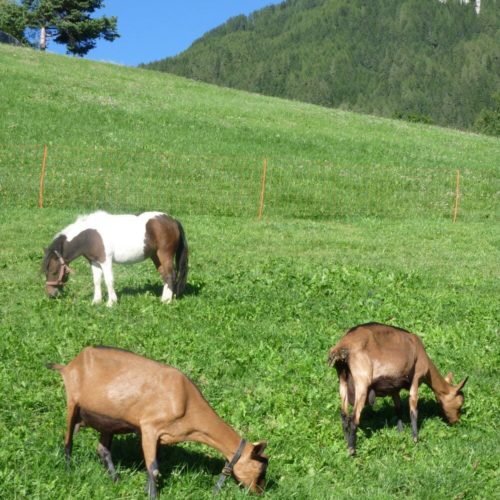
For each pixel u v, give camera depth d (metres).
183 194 35.28
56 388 11.31
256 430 10.30
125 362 8.19
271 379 12.35
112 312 15.99
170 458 9.25
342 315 16.95
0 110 43.44
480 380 13.23
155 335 14.30
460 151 51.53
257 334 14.87
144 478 8.62
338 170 41.91
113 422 8.15
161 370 8.13
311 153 45.38
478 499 8.96
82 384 8.18
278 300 17.89
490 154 52.03
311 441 10.19
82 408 8.21
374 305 17.95
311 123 54.03
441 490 9.01
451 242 29.59
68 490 8.25
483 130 131.62
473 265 25.00
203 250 24.78
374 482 9.20
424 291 19.98
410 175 42.69
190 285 18.91
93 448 9.20
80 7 90.00
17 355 12.59
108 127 44.12
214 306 16.97
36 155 37.53
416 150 49.53
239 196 36.06
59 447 9.17
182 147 42.72
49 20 89.69
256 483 8.24
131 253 16.89
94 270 17.02
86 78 56.62
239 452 8.14
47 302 16.47
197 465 9.14
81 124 43.78
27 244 24.14
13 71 52.78
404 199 38.69
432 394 12.24
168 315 15.97
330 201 37.06
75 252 16.61
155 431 8.02
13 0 89.94
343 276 20.64
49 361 12.43
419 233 31.25
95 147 40.22
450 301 18.83
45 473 8.52
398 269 23.25
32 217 28.59
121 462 9.02
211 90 63.25
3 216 28.39
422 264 24.56
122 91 54.03
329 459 9.65
